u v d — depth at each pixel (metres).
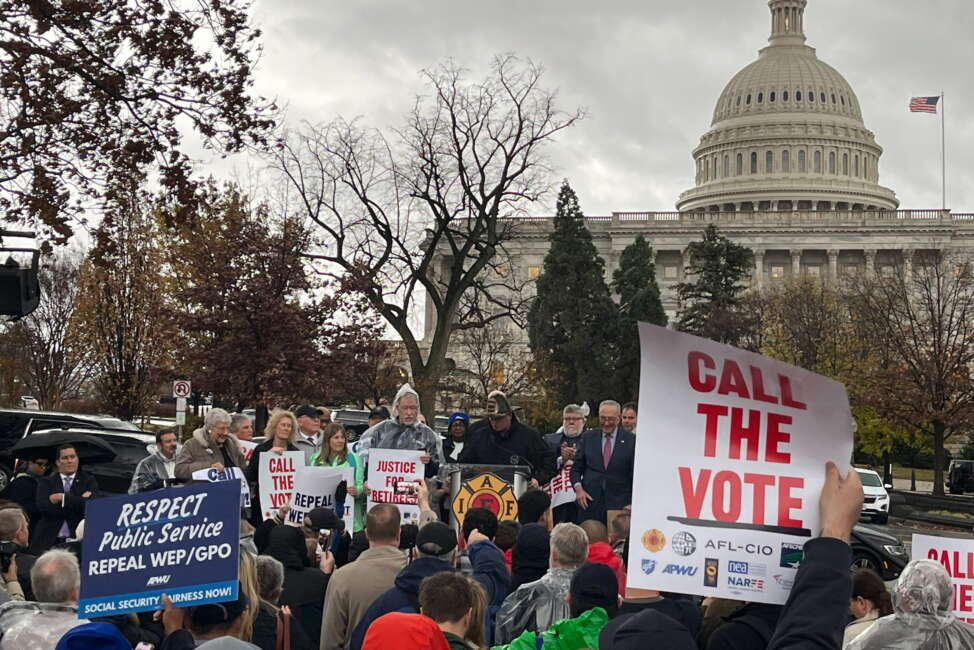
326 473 13.06
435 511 13.61
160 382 45.94
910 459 88.50
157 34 19.72
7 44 18.98
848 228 146.88
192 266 43.03
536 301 90.00
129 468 26.67
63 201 19.92
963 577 8.29
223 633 6.06
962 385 57.59
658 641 4.65
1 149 19.56
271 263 41.66
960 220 146.88
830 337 77.69
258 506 15.16
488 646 8.84
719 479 4.84
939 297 64.88
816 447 4.87
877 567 23.84
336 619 8.89
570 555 8.01
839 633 4.39
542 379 76.81
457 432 17.91
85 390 84.94
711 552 4.81
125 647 5.97
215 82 20.19
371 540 9.19
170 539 5.91
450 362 66.44
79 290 52.50
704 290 93.12
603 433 14.93
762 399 4.87
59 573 7.14
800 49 189.38
